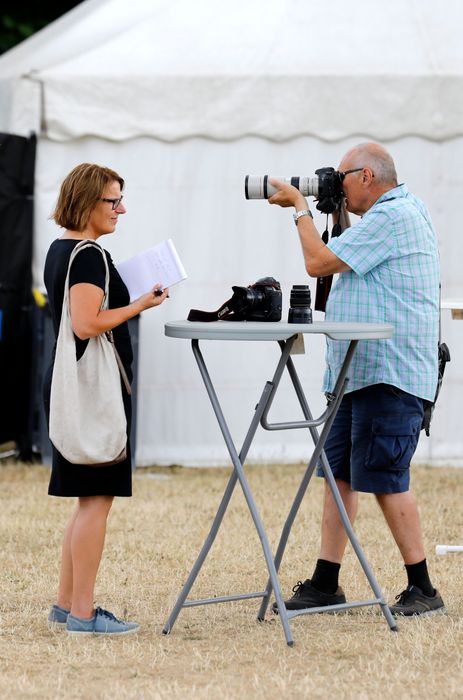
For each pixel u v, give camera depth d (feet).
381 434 41.19
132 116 73.87
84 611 39.91
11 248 74.43
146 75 73.67
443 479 71.00
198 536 56.44
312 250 41.01
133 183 74.43
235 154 74.49
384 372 41.04
